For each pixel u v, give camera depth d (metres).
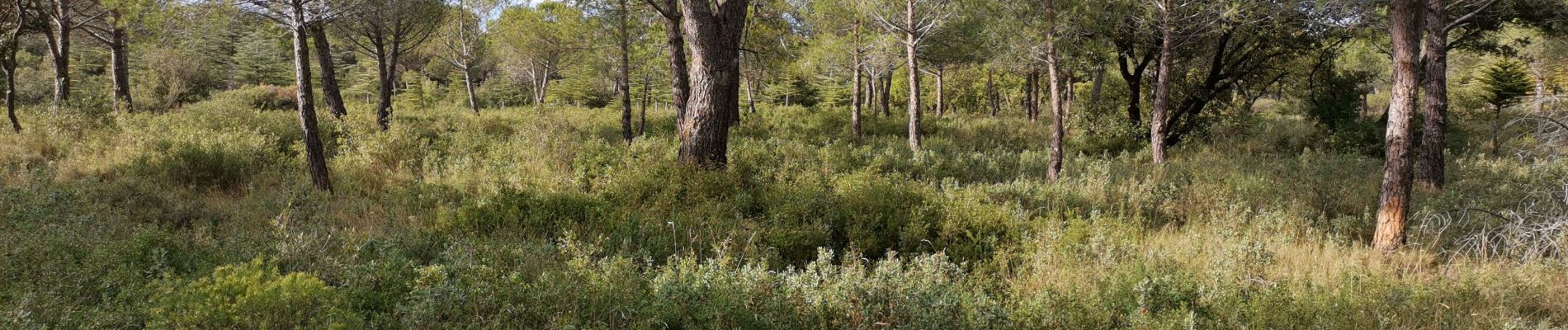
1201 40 15.54
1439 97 10.18
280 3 7.79
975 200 7.36
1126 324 4.02
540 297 3.72
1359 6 11.73
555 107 15.91
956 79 35.97
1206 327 3.86
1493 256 5.78
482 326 3.48
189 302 3.25
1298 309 4.08
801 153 11.74
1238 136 18.23
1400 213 6.12
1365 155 16.58
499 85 50.03
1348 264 5.43
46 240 4.30
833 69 19.06
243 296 3.33
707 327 3.62
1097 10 10.91
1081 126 18.98
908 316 3.81
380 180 8.73
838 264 5.70
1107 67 19.47
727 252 5.38
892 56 17.48
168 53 29.86
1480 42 17.95
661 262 5.48
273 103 30.48
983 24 11.95
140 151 9.19
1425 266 5.78
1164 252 5.65
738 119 18.94
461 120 15.57
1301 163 12.18
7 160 8.98
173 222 5.95
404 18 16.52
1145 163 14.01
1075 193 8.71
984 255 5.86
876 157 11.55
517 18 17.81
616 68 19.55
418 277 4.21
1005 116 32.59
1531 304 4.46
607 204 6.74
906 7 15.12
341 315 3.28
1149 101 18.62
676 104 9.70
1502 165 12.20
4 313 3.02
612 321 3.62
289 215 5.86
